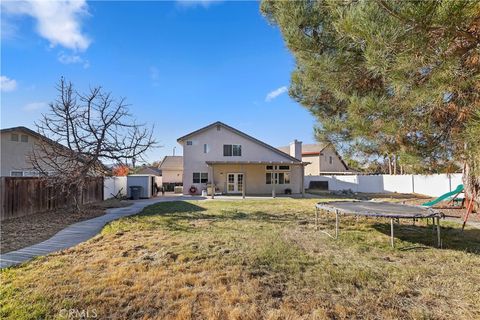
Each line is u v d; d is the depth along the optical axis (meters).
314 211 11.05
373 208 7.12
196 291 3.56
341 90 5.27
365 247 5.71
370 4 2.93
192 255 5.01
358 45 3.95
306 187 27.72
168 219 9.18
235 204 14.18
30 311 3.05
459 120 4.16
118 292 3.52
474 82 3.21
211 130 23.64
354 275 4.12
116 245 5.80
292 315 3.00
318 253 5.26
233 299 3.34
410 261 4.85
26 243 6.16
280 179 24.14
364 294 3.53
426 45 2.85
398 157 5.25
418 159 4.95
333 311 3.09
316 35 5.31
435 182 20.59
